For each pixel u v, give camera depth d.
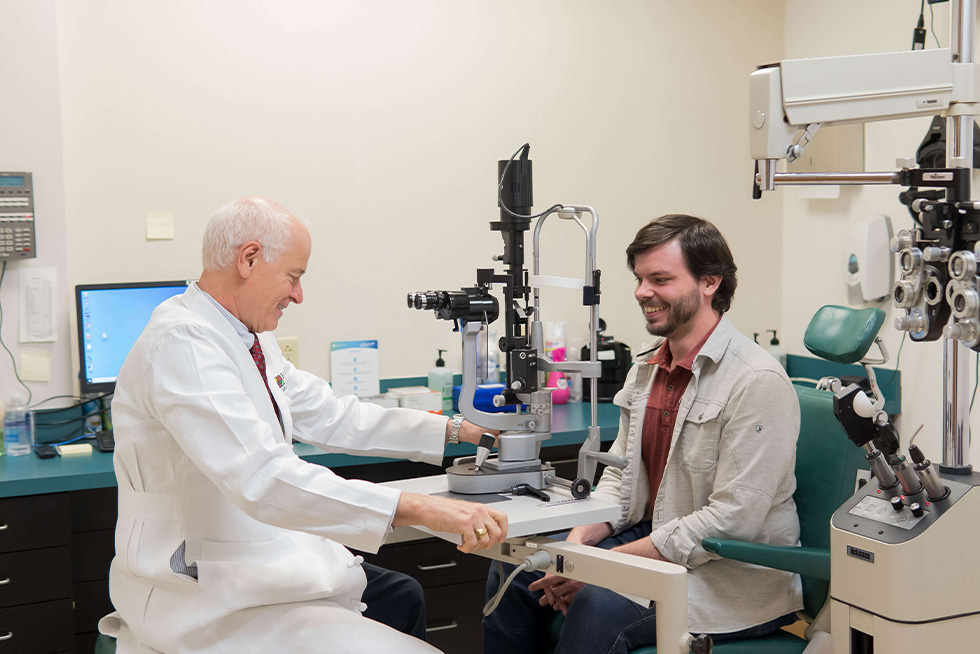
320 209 3.28
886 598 1.65
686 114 3.78
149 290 3.01
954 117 1.72
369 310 3.37
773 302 3.94
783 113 1.64
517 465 1.95
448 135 3.44
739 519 2.03
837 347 2.29
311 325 3.29
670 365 2.31
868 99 1.66
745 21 3.84
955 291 1.62
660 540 2.08
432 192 3.43
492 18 3.47
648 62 3.71
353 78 3.29
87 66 2.99
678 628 1.62
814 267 3.77
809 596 2.16
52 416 2.97
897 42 3.35
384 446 2.18
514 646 2.26
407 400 3.23
